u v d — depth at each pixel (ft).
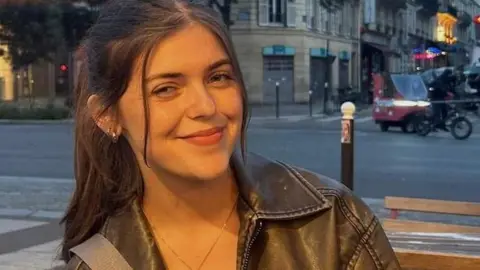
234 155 4.38
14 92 123.54
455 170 38.45
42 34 92.43
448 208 12.77
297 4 124.36
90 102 4.16
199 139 3.87
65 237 4.58
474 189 32.24
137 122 3.92
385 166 40.01
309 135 60.54
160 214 4.33
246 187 4.36
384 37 165.58
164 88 3.88
